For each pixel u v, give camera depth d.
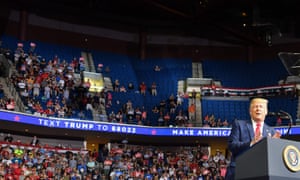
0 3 38.19
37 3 38.88
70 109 33.34
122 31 44.12
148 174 29.77
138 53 43.88
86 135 35.53
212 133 34.72
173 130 34.81
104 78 39.41
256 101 5.05
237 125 5.09
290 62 26.48
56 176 26.36
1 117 28.11
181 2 39.53
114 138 37.00
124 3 40.47
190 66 43.25
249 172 3.96
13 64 34.06
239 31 41.53
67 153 30.20
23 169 24.56
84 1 40.62
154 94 39.59
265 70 42.53
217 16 40.31
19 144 29.27
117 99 37.75
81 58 39.94
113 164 30.06
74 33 41.88
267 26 42.06
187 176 30.81
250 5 38.81
